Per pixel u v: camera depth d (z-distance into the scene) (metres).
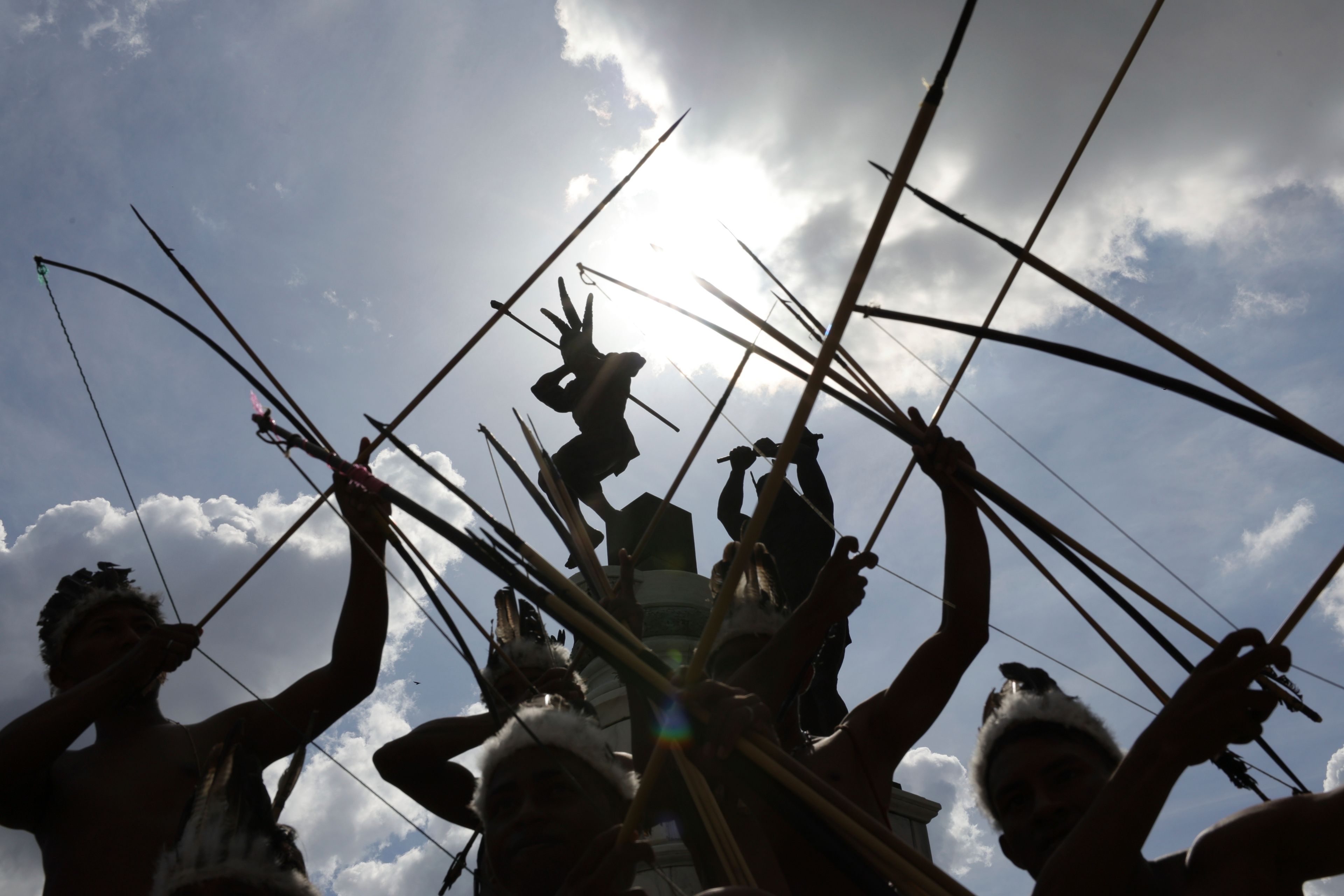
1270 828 3.04
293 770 3.93
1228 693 2.79
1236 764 3.29
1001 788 3.79
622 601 5.10
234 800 3.66
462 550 3.58
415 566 3.75
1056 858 2.82
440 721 5.40
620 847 2.84
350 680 5.03
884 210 2.45
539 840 3.57
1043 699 3.87
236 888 3.46
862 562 4.58
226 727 4.95
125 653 5.08
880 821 4.54
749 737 2.97
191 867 3.48
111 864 4.41
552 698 4.09
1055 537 3.69
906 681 4.84
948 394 4.12
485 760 3.82
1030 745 3.77
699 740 3.09
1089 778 3.68
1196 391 2.94
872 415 4.13
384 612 5.10
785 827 4.34
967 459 4.04
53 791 4.61
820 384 2.64
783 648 4.49
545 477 5.68
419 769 5.26
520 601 6.03
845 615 4.56
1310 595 2.84
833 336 2.58
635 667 3.16
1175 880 3.21
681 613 12.46
